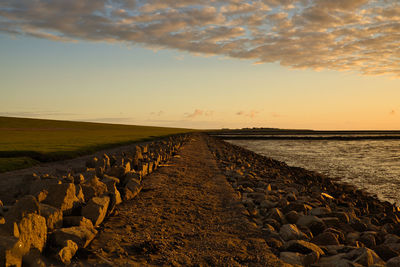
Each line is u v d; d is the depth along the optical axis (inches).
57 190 249.9
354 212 449.7
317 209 367.9
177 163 831.1
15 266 156.0
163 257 207.6
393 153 1940.2
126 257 201.8
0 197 344.8
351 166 1270.9
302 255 223.8
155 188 463.2
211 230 278.2
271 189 559.5
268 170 960.3
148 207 347.3
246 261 209.3
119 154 725.9
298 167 1229.7
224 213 340.2
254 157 1435.8
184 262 202.2
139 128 6412.4
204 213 336.5
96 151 1141.1
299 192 565.6
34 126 4355.3
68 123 5590.6
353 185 829.2
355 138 4414.4
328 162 1429.6
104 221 279.4
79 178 348.5
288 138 4384.8
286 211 373.7
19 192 347.9
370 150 2223.2
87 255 196.2
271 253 226.4
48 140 1598.2
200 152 1310.3
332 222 330.3
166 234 258.5
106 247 214.8
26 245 174.9
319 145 2903.5
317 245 253.9
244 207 364.5
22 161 701.3
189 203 380.2
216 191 470.0
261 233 274.8
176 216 318.3
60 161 808.9
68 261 183.2
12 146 1085.1
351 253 223.1
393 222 406.3
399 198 668.7
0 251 148.9
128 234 249.1
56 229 213.3
